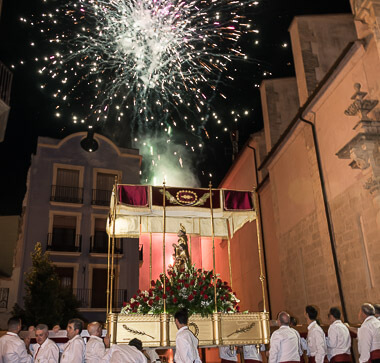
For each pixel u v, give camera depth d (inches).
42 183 822.5
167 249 871.1
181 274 313.7
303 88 532.1
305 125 512.7
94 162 871.7
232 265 870.4
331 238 449.7
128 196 313.9
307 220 512.4
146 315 281.0
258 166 750.5
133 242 834.2
